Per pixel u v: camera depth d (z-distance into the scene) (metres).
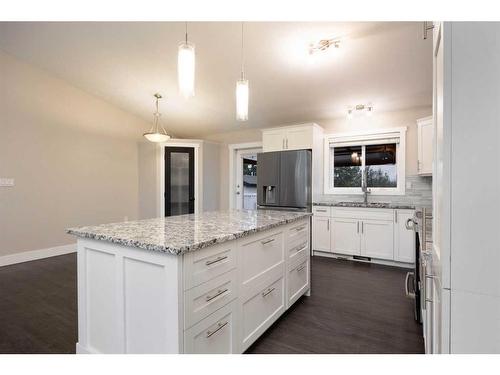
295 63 3.33
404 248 3.77
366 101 4.09
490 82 0.81
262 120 5.14
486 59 0.81
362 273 3.57
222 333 1.59
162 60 3.67
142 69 3.94
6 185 3.87
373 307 2.58
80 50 3.65
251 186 6.20
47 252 4.26
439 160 1.00
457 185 0.85
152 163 5.45
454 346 0.86
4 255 3.85
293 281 2.49
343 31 2.72
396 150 4.32
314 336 2.08
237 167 5.96
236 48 3.13
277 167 4.21
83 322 1.72
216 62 3.43
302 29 2.74
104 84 4.47
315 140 4.50
